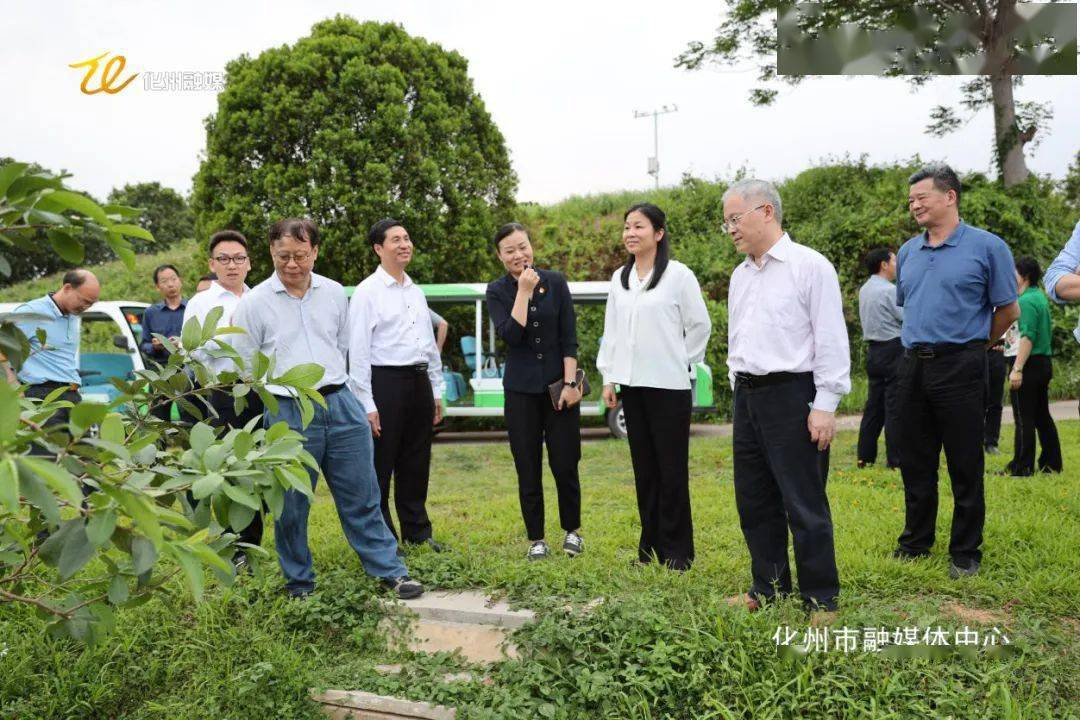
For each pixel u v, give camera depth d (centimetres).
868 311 654
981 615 334
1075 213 1684
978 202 1440
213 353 255
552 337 450
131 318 950
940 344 389
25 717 311
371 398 436
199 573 147
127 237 173
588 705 294
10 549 213
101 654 347
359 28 1263
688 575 385
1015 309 389
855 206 1507
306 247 381
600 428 1156
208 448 194
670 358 415
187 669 342
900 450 416
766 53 1549
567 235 1652
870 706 268
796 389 338
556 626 324
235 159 1195
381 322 452
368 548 397
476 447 955
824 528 336
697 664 289
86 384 933
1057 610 331
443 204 1244
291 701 316
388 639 364
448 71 1280
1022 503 500
